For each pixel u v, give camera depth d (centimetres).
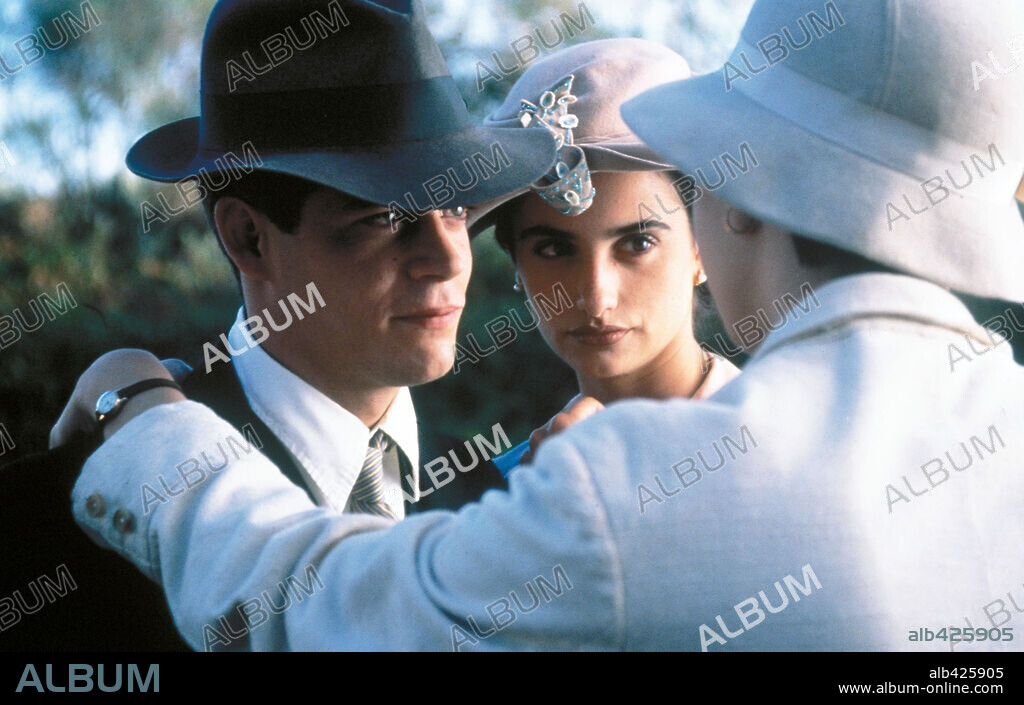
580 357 194
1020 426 123
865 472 114
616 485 112
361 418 174
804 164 124
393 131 162
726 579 111
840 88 125
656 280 192
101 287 604
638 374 201
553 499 112
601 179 185
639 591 111
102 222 629
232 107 164
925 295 122
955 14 122
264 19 162
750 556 111
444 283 164
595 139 189
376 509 174
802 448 114
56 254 598
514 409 566
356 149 160
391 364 165
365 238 160
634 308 192
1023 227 128
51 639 156
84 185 633
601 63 197
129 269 612
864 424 116
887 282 123
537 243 192
